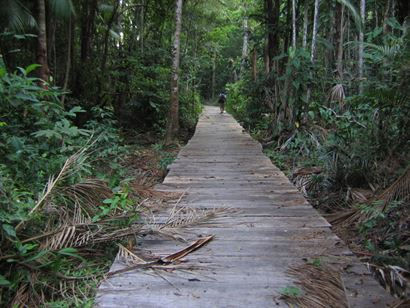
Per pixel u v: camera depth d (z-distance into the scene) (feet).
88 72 43.34
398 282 9.53
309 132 31.65
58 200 12.64
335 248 11.18
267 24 44.70
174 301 8.30
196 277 9.42
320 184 21.74
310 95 33.14
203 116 74.43
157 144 39.73
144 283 9.13
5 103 16.29
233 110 80.12
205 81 147.23
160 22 58.75
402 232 13.96
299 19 42.34
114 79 48.11
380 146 20.45
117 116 48.37
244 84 60.23
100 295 8.58
